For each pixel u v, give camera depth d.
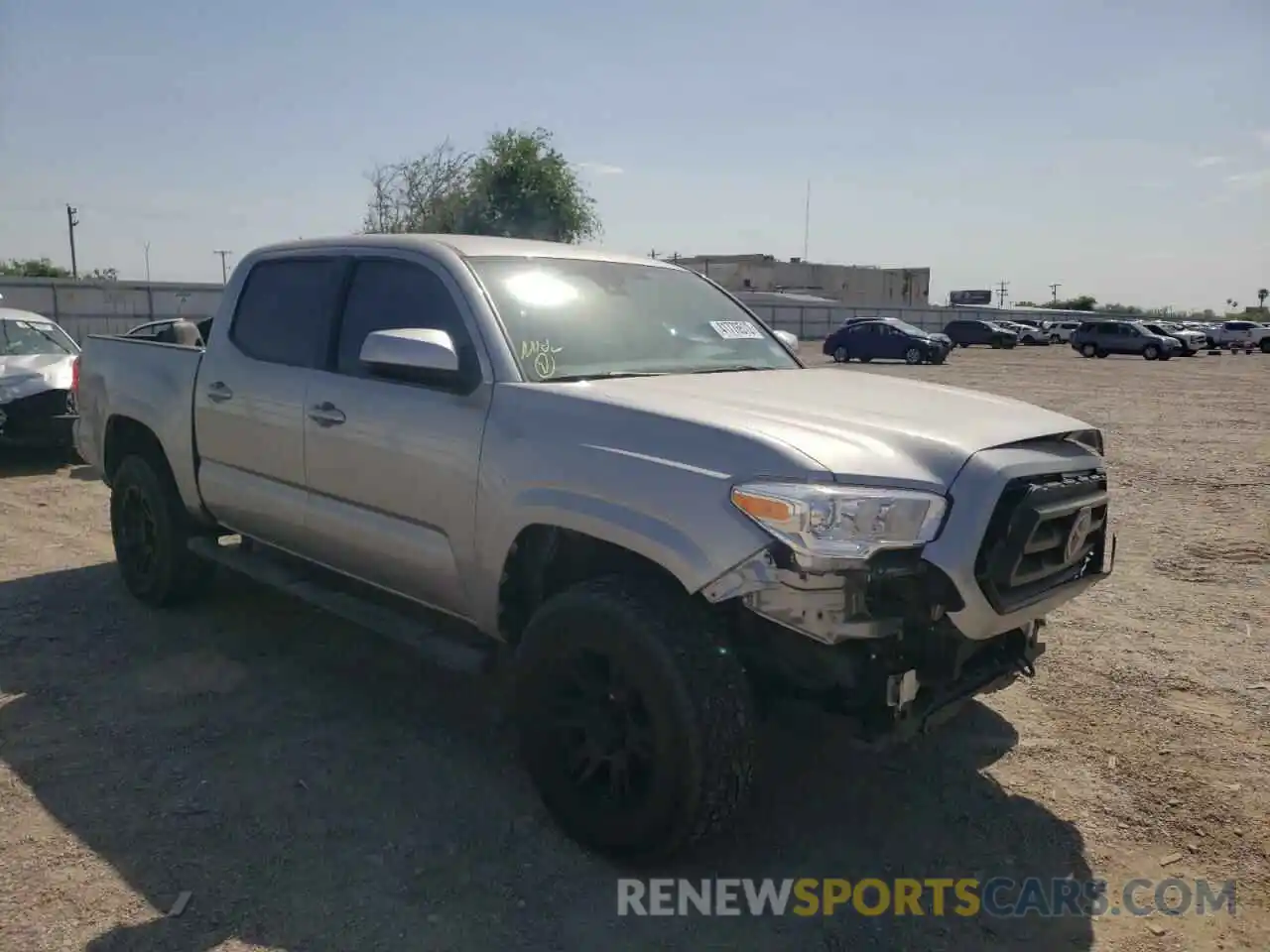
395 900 2.99
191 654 4.91
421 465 3.76
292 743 3.99
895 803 3.67
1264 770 3.95
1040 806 3.67
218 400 4.80
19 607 5.56
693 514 2.94
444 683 4.62
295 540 4.53
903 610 2.93
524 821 3.45
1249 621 5.68
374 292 4.22
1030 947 2.91
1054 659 5.07
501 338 3.69
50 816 3.40
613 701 3.13
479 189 37.25
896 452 2.99
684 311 4.47
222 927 2.84
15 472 9.63
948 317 74.81
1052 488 3.12
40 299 31.28
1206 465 11.36
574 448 3.27
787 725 3.91
